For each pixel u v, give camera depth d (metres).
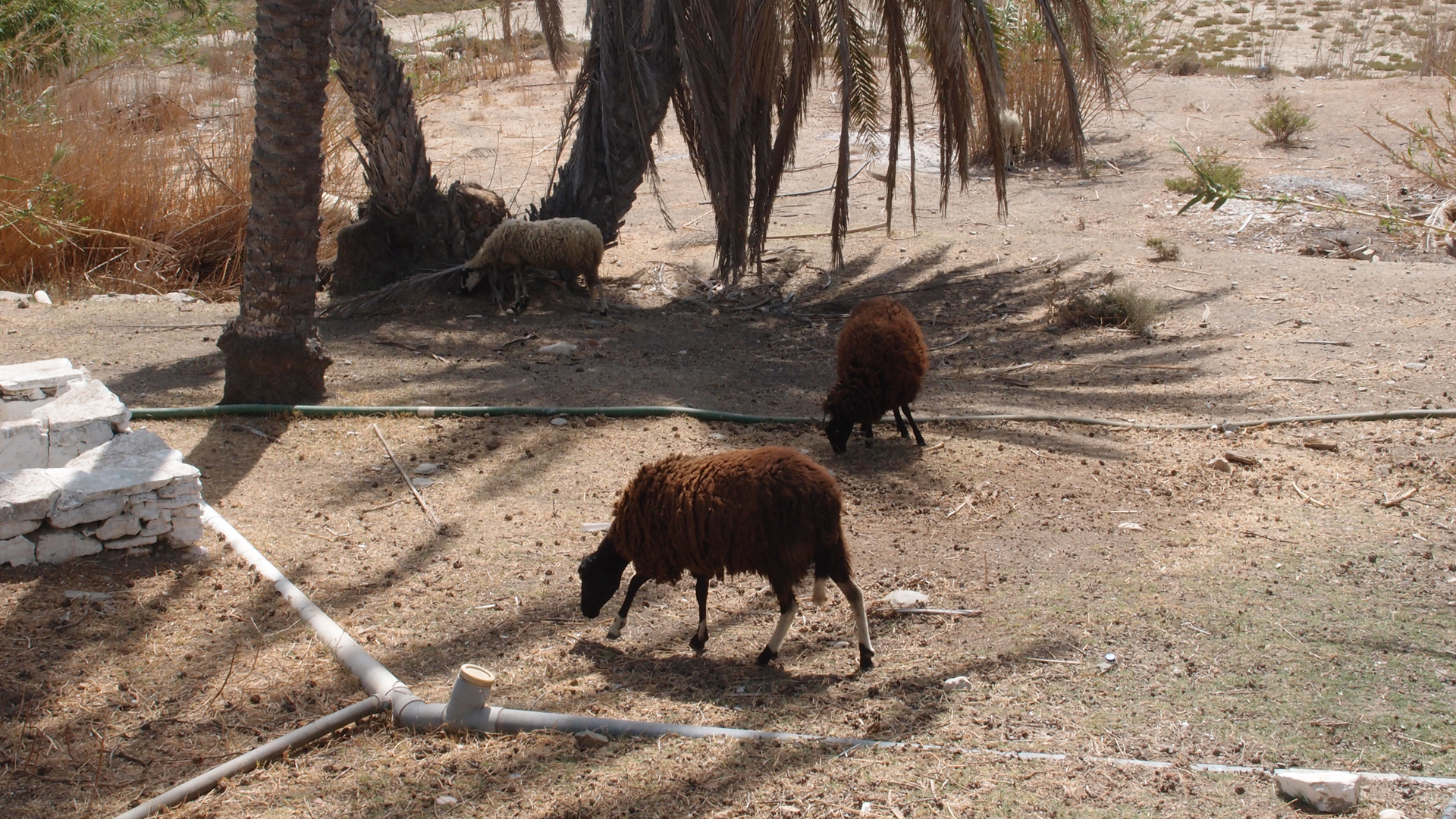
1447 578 5.53
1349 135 17.88
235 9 24.38
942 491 6.95
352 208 14.27
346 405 8.14
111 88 15.62
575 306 11.46
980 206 15.58
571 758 3.96
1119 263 12.70
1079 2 10.39
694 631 5.24
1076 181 16.69
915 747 4.00
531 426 7.94
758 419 8.23
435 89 22.53
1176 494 6.80
